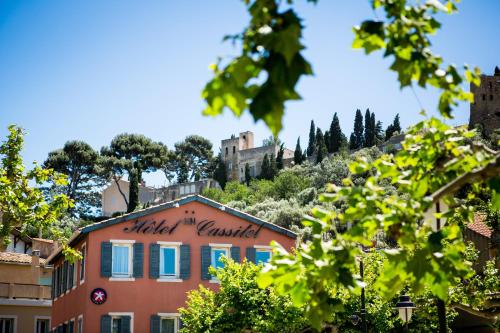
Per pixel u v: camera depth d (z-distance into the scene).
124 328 38.75
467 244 24.50
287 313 27.98
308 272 6.92
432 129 9.01
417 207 7.25
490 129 149.12
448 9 6.85
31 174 27.06
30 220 26.67
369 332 30.45
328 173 122.56
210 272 31.16
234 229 41.66
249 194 132.12
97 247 39.25
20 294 51.72
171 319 39.66
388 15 6.68
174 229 40.66
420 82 6.64
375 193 7.41
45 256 63.84
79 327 39.88
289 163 174.50
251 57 4.57
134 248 39.75
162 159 151.62
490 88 151.50
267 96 4.41
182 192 166.38
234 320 29.52
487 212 20.69
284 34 4.38
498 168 6.89
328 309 6.97
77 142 137.38
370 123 168.50
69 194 134.88
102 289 38.78
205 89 4.60
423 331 30.91
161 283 39.81
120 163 140.25
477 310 17.48
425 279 7.24
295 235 42.50
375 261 25.67
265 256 41.91
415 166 8.97
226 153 189.00
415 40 6.55
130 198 112.06
